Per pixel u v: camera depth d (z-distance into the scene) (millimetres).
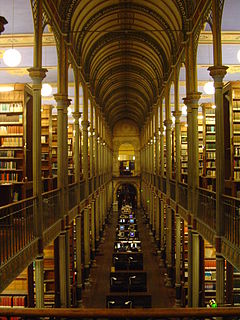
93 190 20562
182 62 13008
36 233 8055
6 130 11719
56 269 11383
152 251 22484
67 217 11445
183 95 19719
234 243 7055
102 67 22125
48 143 14672
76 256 14531
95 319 2494
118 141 44719
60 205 10914
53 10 10250
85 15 14242
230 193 10805
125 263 14422
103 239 25781
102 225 27109
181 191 13352
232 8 9398
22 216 8305
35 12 8320
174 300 14375
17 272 6355
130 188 47156
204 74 14805
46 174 14547
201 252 12047
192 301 10867
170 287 16031
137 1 14461
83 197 16438
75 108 14797
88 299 14742
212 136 14805
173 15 13547
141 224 32062
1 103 11766
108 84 26953
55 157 17109
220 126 7973
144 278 12625
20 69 13164
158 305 13836
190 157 11234
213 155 14734
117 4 14656
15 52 8766
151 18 15164
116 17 16016
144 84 26609
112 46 19281
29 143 12305
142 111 35062
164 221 20641
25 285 10445
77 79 14883
